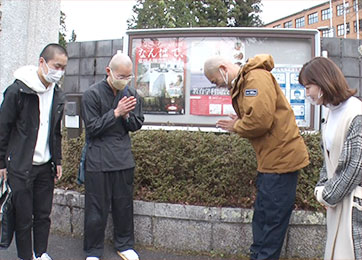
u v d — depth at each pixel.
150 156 3.57
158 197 3.48
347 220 1.98
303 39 4.40
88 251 3.16
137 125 3.17
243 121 2.55
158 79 4.65
